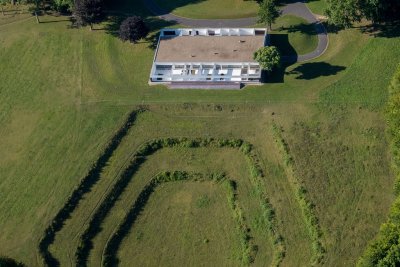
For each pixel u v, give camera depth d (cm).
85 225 14362
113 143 15912
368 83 16138
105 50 18325
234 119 16062
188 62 17250
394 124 14038
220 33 18225
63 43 18800
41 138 16288
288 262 13262
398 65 15912
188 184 15200
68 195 14888
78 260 13825
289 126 15588
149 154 15800
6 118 16975
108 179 15212
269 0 17438
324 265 13012
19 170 15638
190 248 13988
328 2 17275
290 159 14875
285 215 14025
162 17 19188
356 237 13362
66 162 15612
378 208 13775
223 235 14112
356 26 17700
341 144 15025
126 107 16638
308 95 16150
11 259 13300
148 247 14112
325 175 14500
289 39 17750
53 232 14325
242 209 14412
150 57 17888
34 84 17750
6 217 14725
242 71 17038
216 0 19438
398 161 13888
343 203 13950
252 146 15450
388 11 17375
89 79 17575
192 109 16412
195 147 15800
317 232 13500
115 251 14100
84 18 18262
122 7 19675
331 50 17262
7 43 19162
